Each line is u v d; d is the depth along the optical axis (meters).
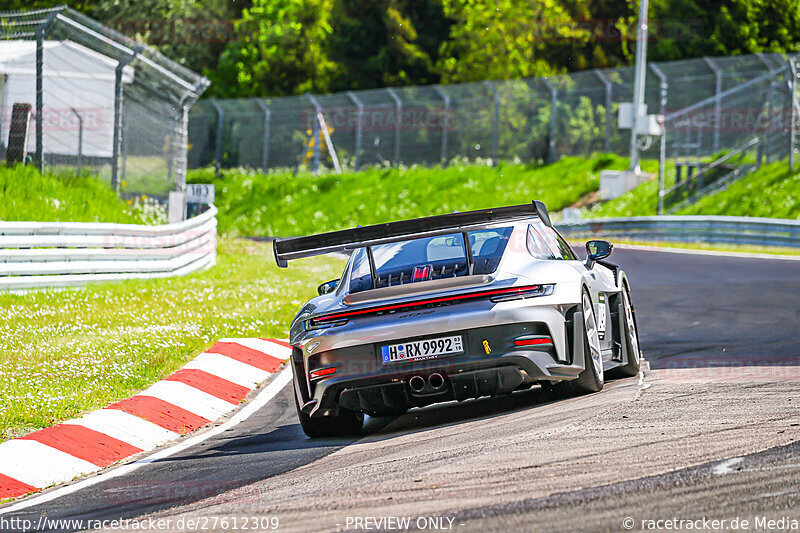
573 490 15.09
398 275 23.48
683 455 16.70
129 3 164.38
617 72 141.88
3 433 25.02
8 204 62.00
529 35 169.88
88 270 51.31
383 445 21.06
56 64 81.12
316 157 142.12
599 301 25.67
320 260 81.31
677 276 58.53
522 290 22.14
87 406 27.78
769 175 108.81
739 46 163.62
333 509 15.48
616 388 24.66
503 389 22.02
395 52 182.88
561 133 143.62
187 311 45.34
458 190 132.12
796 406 20.47
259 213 135.25
